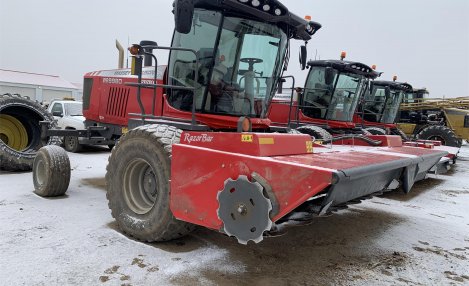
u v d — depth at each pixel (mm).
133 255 3074
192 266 2912
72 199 4789
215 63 4020
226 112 4180
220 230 2768
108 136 6496
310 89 9062
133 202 3566
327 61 8914
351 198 2955
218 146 2926
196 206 2934
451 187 7109
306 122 9297
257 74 4305
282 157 2779
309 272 2910
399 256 3346
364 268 3039
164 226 3211
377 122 11758
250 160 2607
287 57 4656
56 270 2744
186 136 3164
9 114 6785
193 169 2949
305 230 3947
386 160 3084
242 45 4109
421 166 3908
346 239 3729
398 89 11812
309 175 2342
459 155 13609
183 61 4160
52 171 4703
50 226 3689
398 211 5035
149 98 5703
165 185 3203
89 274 2705
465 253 3504
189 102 4160
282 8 4055
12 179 5855
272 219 2471
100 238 3430
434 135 11500
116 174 3613
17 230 3533
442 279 2914
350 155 3287
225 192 2672
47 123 5762
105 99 6496
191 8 3297
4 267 2752
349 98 9445
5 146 6164
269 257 3170
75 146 9664
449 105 12578
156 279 2672
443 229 4266
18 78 36875
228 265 2961
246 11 3934
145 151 3352
